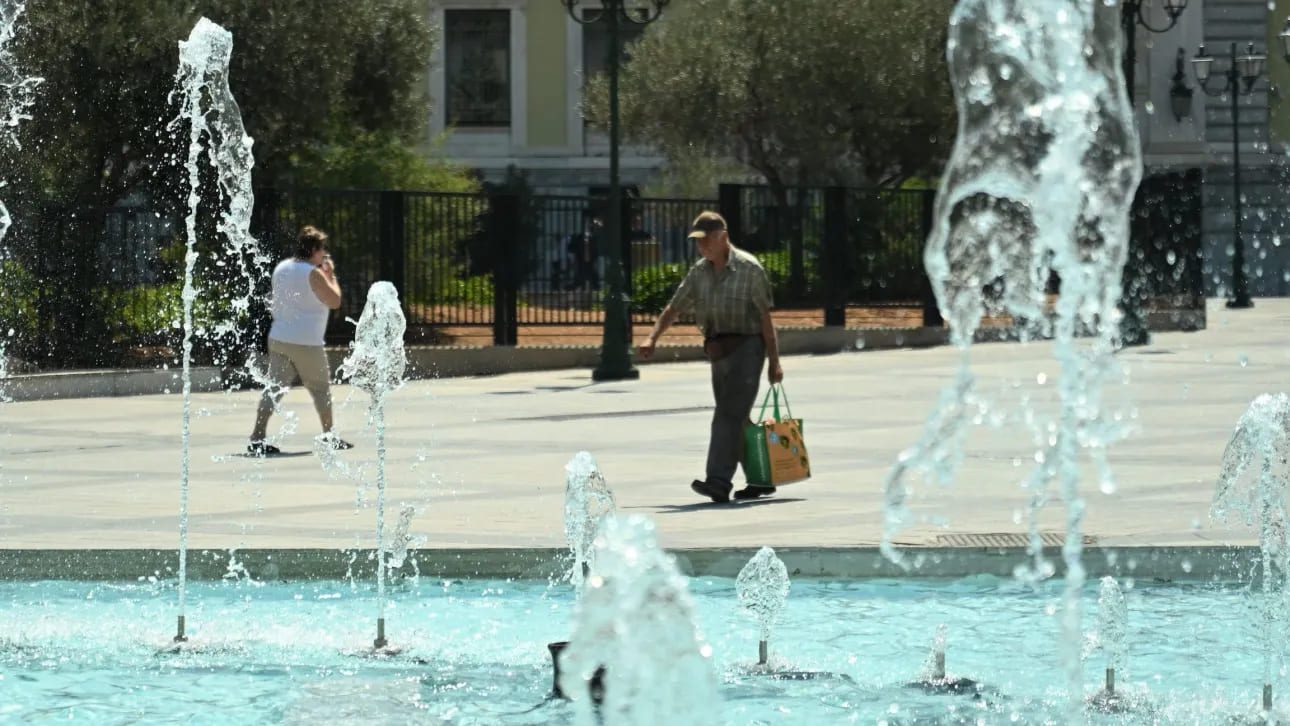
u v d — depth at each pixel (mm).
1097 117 14773
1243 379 51312
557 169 119750
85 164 63250
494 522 24141
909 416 41062
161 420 42938
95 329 54188
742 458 27094
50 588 21047
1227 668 16625
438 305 62500
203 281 57000
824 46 88062
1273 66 111625
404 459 33156
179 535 23031
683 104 89812
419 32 75875
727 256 27234
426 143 79562
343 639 18156
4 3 60250
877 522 24078
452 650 17625
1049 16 14719
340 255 60156
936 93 88750
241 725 14656
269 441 37344
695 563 20969
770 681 16094
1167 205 78375
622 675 9984
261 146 67500
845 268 72188
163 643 17984
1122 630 16969
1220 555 20828
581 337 66000
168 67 62531
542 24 119500
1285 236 112188
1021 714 14938
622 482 29359
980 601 19781
